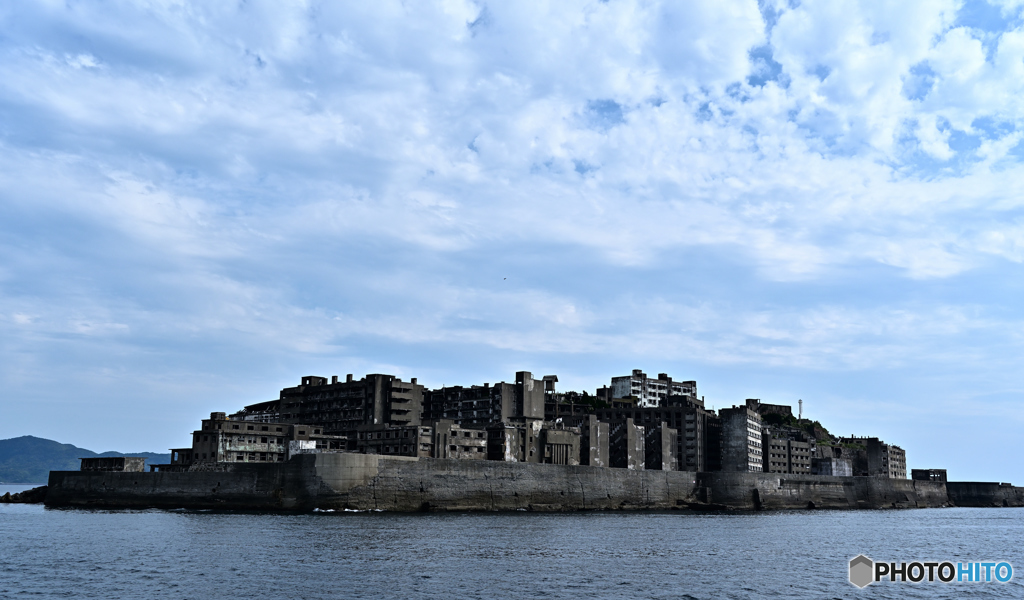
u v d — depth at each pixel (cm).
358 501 17538
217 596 8194
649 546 12912
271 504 17462
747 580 9800
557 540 13300
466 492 19338
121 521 15125
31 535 12825
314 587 8644
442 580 9156
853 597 8969
